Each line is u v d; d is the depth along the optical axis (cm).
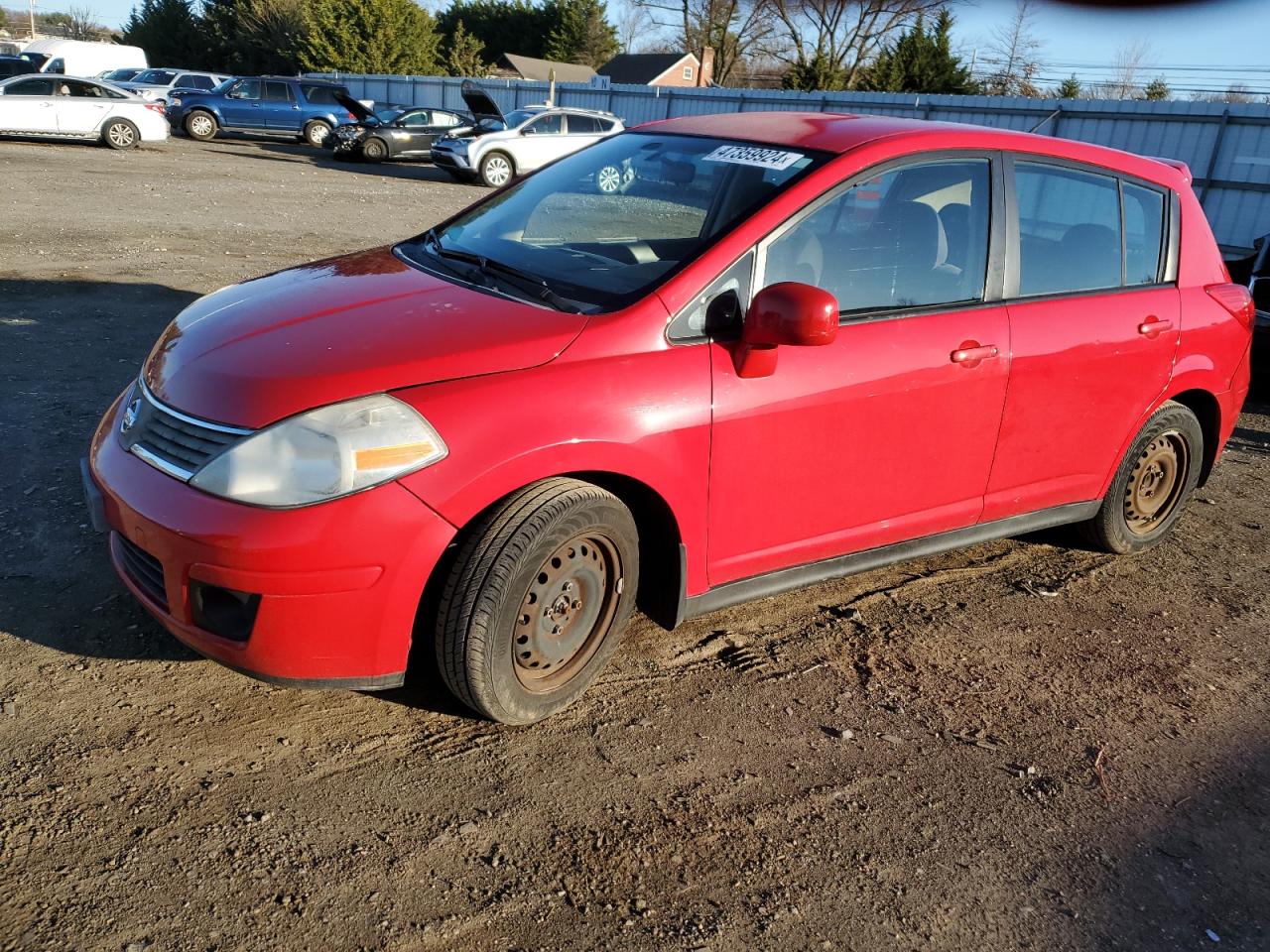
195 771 263
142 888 224
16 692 286
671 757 292
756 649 358
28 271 831
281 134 2861
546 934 225
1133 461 436
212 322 304
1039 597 425
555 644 292
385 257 364
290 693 301
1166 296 426
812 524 334
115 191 1368
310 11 4806
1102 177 405
